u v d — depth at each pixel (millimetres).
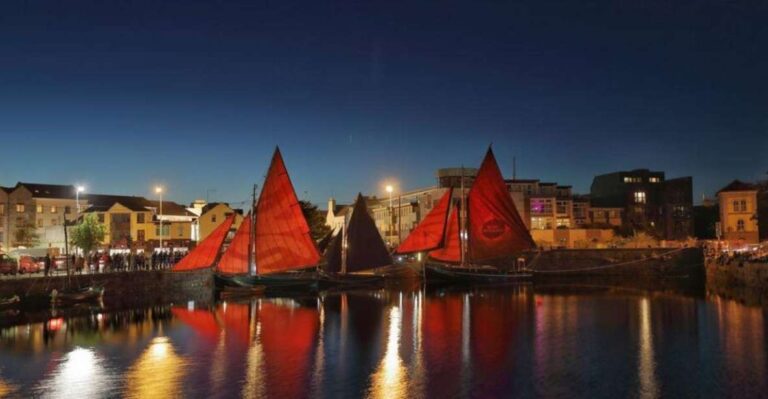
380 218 150250
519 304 65062
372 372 35125
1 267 61625
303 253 77000
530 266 101750
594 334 46375
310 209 107438
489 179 88062
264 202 75625
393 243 130750
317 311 59812
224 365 36625
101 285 62250
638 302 65938
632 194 137125
